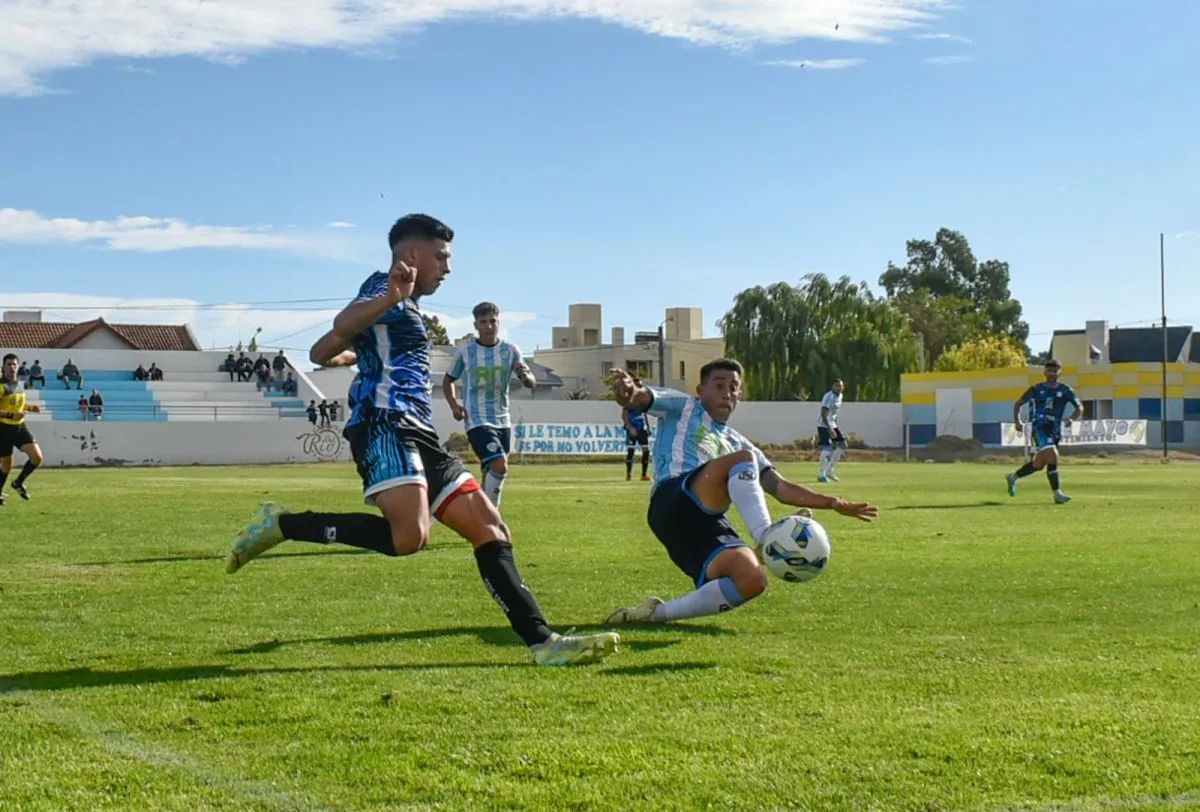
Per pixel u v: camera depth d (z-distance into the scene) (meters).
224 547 10.51
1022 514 15.09
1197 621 6.72
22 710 4.55
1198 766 3.88
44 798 3.53
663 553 10.18
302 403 51.72
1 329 63.00
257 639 6.09
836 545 10.91
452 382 11.57
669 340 83.75
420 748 4.04
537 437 41.97
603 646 5.38
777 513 15.02
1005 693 4.88
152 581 8.27
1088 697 4.80
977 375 57.66
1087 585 8.17
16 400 16.58
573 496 18.77
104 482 24.59
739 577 6.30
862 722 4.39
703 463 6.57
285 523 5.61
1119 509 16.06
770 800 3.54
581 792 3.60
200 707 4.61
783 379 66.75
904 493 20.30
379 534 5.57
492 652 5.75
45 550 10.25
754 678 5.14
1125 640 6.10
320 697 4.76
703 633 6.29
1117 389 58.38
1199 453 51.00
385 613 6.94
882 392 66.19
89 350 52.78
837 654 5.68
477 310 11.45
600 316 93.31
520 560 9.66
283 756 3.95
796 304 66.56
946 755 3.98
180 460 42.22
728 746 4.08
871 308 67.31
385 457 5.41
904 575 8.68
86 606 7.16
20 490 17.19
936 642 6.02
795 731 4.27
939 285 105.62
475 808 3.46
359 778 3.72
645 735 4.21
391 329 5.48
